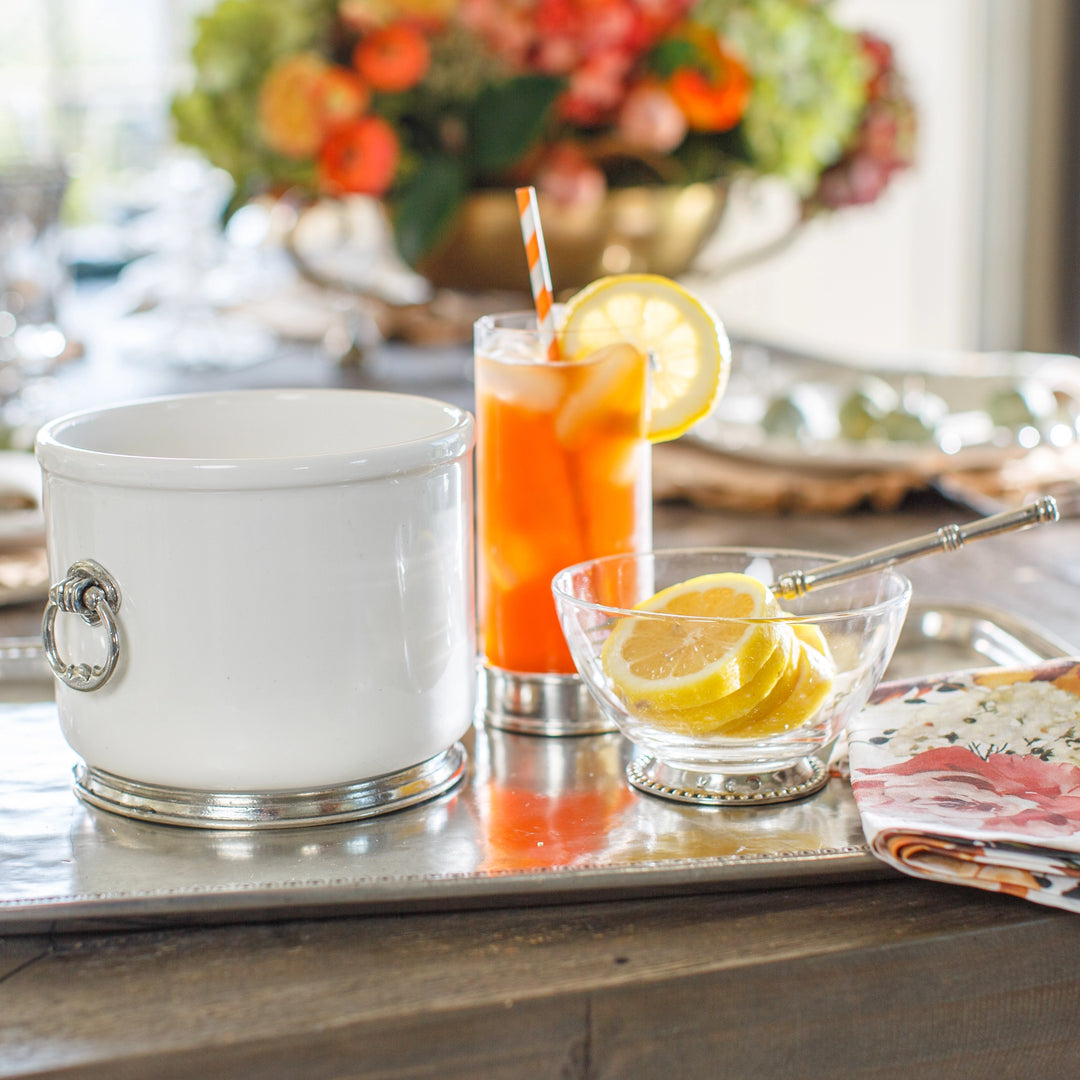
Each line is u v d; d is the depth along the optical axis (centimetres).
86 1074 43
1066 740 61
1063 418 134
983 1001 51
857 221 282
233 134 164
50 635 58
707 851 55
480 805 60
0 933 50
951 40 273
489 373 69
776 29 158
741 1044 49
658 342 72
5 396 161
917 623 86
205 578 54
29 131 368
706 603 61
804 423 132
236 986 47
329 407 68
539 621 69
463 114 154
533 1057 47
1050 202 273
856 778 58
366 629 56
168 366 195
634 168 159
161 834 57
